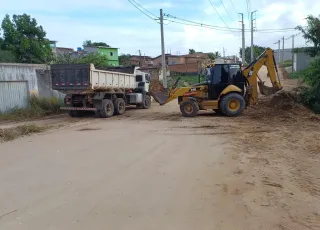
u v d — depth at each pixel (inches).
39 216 201.3
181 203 216.2
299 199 221.0
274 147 370.3
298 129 476.1
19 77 773.9
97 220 193.6
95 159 335.6
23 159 344.2
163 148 378.6
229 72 639.1
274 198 222.4
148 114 742.5
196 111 642.8
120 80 773.9
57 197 231.8
